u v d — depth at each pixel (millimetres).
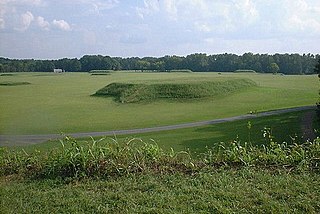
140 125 24906
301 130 20156
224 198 4668
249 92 50875
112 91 51344
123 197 4758
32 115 31125
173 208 4406
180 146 16234
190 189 4973
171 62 124312
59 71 126875
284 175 5496
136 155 6238
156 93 47375
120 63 133750
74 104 40594
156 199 4660
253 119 26188
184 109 35875
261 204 4477
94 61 130500
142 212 4309
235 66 114438
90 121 27281
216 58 119062
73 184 5426
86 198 4777
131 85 51906
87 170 5809
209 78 64188
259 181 5242
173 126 23984
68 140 8125
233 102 41125
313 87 58156
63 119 28469
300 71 101812
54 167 5918
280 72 103812
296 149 6543
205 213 4266
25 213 4367
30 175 5918
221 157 6379
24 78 89250
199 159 6465
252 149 6668
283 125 22469
